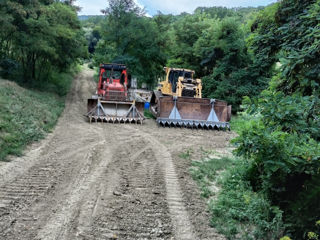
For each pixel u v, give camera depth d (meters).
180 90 16.50
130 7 26.75
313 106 4.37
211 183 6.58
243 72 22.55
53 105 16.95
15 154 7.82
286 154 4.04
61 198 5.17
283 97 4.40
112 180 6.27
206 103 15.20
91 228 4.18
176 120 14.66
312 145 3.97
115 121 15.02
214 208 5.02
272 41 5.88
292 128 4.26
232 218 4.79
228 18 24.67
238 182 6.24
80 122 14.20
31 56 22.34
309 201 3.83
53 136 10.73
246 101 4.70
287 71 4.79
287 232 3.99
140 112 15.27
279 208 4.58
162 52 27.19
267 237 4.16
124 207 4.96
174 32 30.86
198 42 26.98
